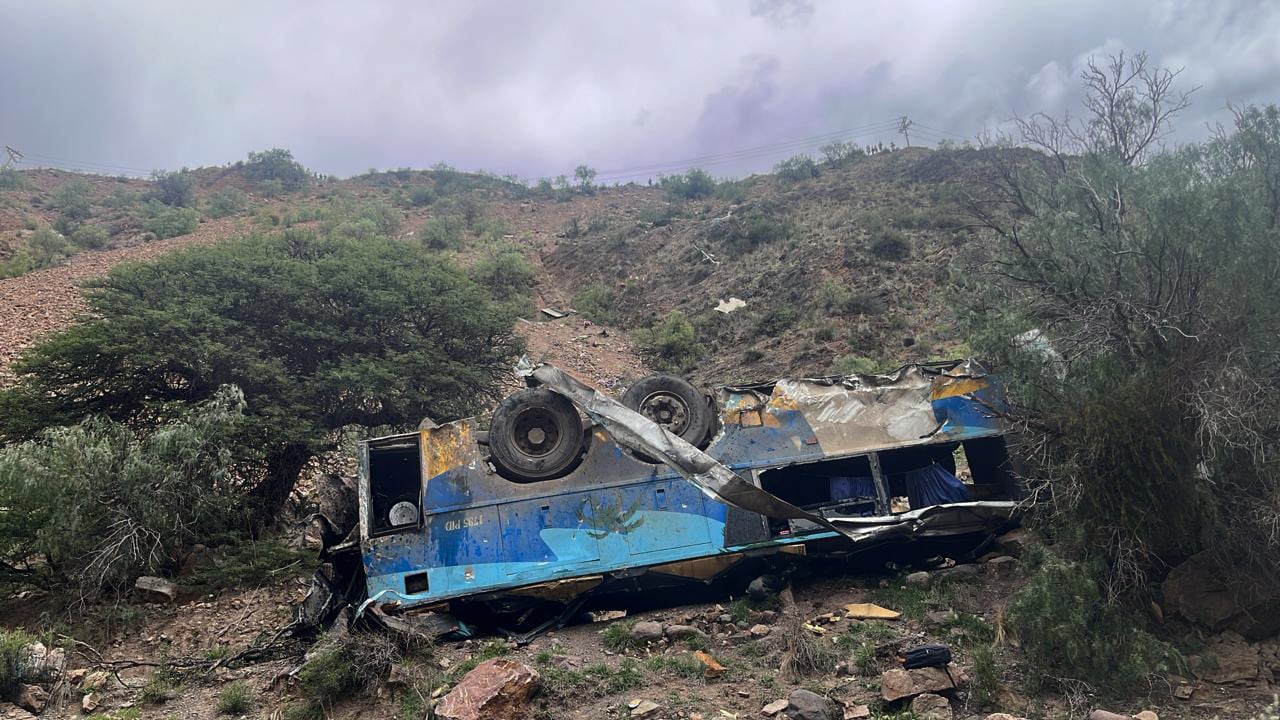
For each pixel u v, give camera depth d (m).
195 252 21.03
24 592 12.05
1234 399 7.46
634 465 9.65
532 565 9.23
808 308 32.88
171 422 13.84
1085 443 7.97
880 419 10.04
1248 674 6.94
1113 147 10.80
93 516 11.82
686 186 69.38
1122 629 7.15
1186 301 8.13
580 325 39.38
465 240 54.94
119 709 8.48
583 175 81.69
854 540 9.30
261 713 8.07
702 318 36.19
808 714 6.51
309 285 19.47
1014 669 7.18
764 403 10.02
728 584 9.84
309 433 16.33
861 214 41.44
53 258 41.22
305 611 9.58
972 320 9.46
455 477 9.45
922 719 6.46
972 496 10.79
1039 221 9.70
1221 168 9.16
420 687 7.71
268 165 77.25
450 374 19.58
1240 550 7.73
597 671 7.72
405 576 9.10
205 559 13.10
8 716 8.09
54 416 14.95
